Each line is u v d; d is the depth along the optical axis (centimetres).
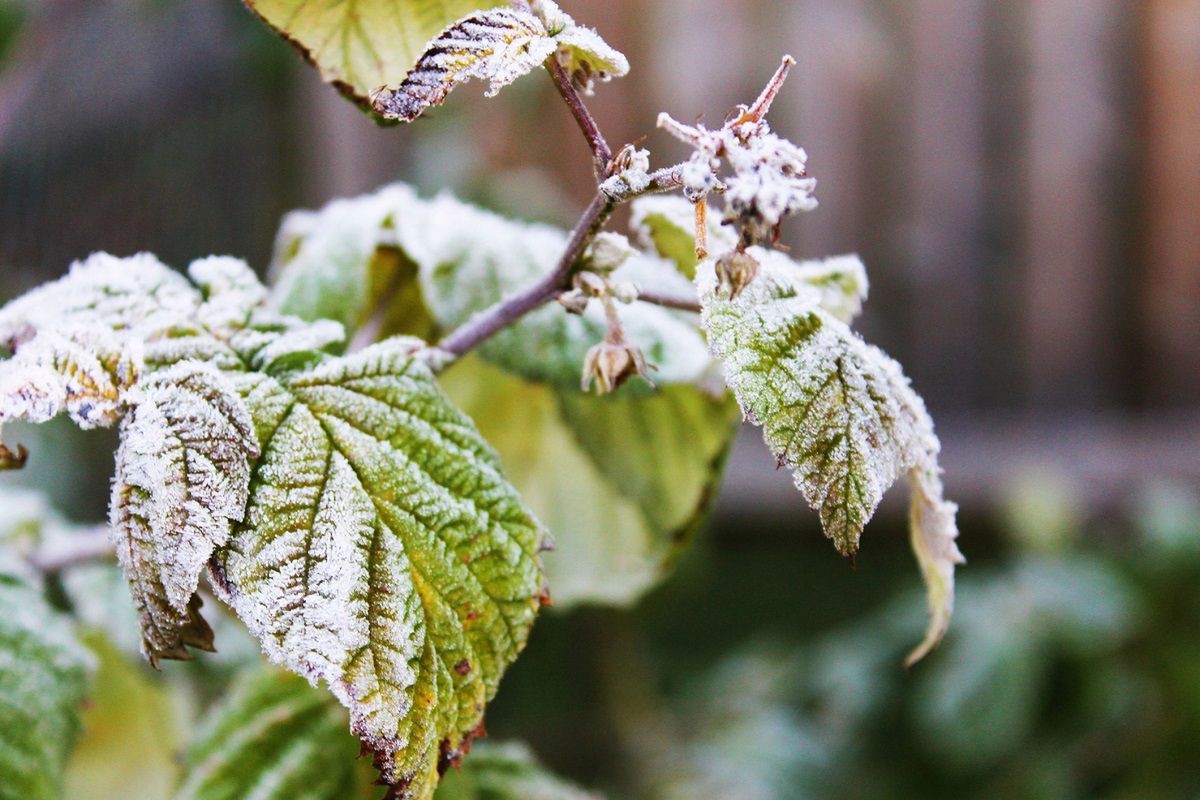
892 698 183
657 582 79
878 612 213
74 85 188
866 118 212
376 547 61
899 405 64
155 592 61
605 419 76
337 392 63
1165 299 215
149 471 61
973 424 220
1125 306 217
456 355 65
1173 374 217
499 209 171
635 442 77
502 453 80
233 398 62
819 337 62
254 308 65
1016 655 164
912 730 182
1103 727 174
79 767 78
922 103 213
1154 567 176
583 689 189
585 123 62
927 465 66
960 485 206
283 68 182
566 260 64
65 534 81
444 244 74
